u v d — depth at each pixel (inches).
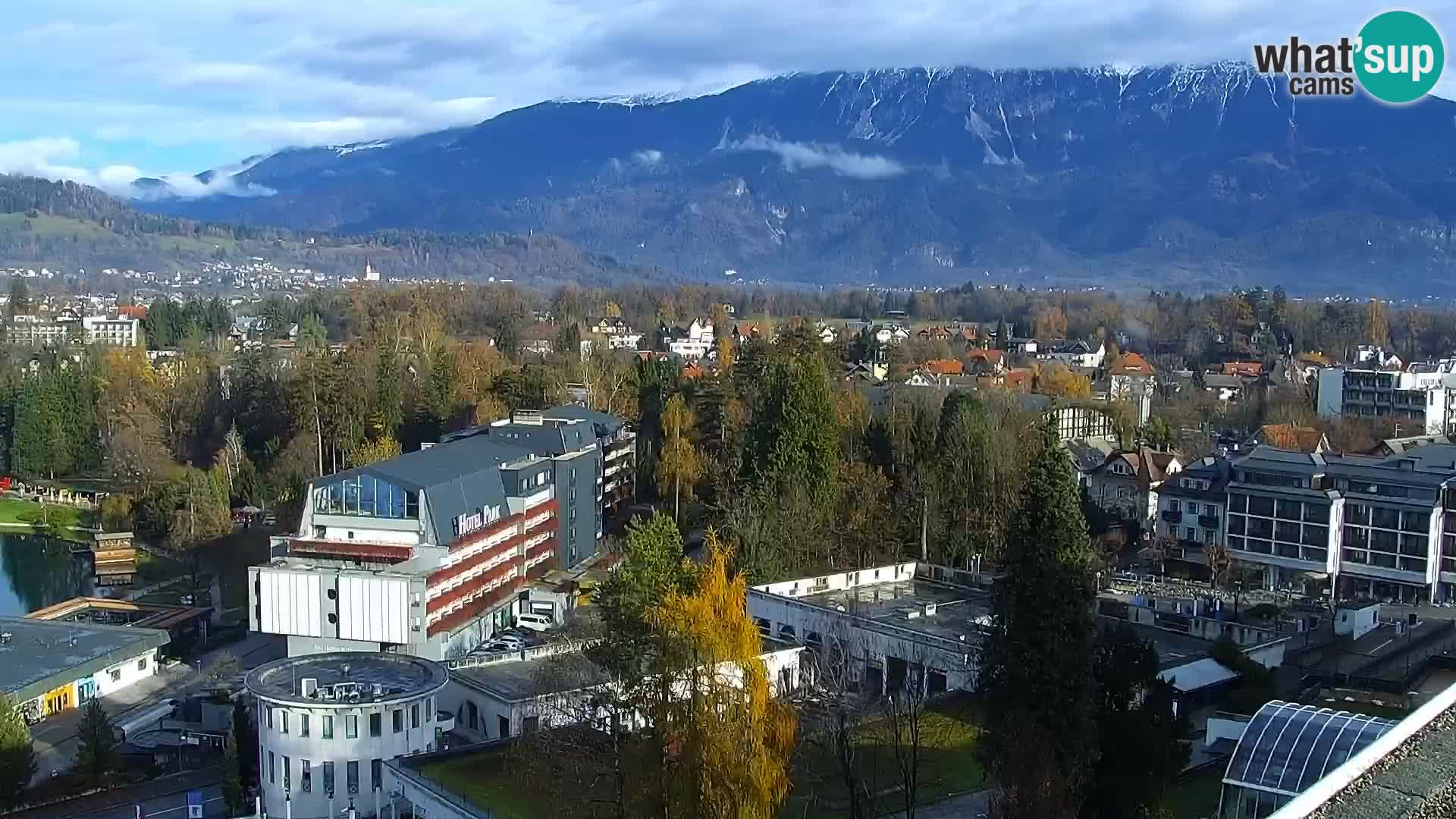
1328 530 4950.8
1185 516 5418.3
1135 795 2456.9
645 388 7229.3
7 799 3225.9
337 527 4362.7
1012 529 2536.9
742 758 1985.7
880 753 2923.2
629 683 2191.2
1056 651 2383.1
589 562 5467.5
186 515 6466.5
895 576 4370.1
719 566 2160.4
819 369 5319.9
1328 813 1815.9
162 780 3447.3
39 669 4148.6
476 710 3297.2
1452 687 2261.3
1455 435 7578.7
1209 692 3309.5
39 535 7052.2
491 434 5462.6
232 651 4815.5
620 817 2172.7
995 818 2384.4
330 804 2933.1
